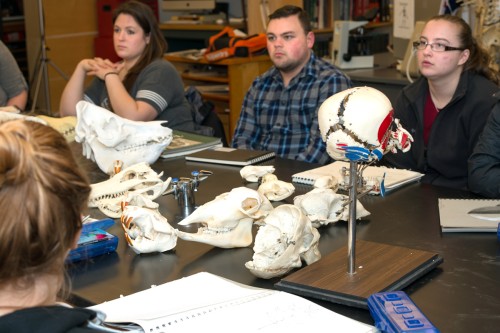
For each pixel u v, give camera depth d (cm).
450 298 128
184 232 157
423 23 352
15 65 377
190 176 222
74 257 151
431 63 252
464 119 251
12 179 74
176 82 319
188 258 154
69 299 135
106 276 145
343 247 149
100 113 222
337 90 290
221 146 266
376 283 129
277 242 139
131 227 157
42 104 628
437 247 156
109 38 652
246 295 125
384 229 169
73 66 657
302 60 295
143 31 320
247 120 316
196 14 555
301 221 139
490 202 184
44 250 76
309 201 168
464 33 250
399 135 129
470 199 189
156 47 324
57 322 78
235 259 153
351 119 121
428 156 261
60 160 77
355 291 126
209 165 237
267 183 194
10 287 79
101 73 310
